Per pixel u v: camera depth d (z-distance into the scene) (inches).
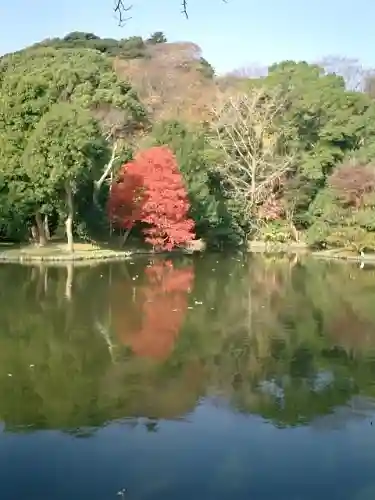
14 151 1453.0
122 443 462.9
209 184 2041.1
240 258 1733.5
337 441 471.8
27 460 434.3
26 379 598.5
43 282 1156.5
